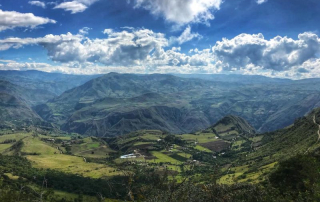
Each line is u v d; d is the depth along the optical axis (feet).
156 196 118.42
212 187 144.77
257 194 176.14
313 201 170.81
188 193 130.72
